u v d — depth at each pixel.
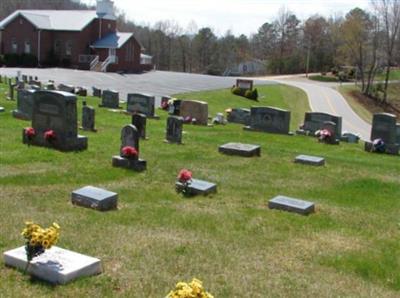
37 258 7.40
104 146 18.52
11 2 124.69
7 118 23.53
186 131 25.47
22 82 37.22
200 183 13.40
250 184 14.74
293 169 17.39
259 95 60.47
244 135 25.75
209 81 67.31
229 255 8.80
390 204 13.74
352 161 20.23
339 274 8.42
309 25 123.56
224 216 11.20
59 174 13.92
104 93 32.56
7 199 11.30
